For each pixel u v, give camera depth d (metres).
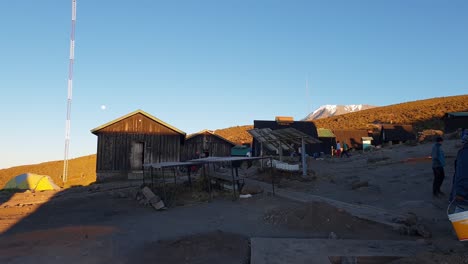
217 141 35.28
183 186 15.72
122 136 24.69
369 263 4.71
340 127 76.50
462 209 4.41
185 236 7.44
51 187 22.25
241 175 20.03
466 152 4.57
